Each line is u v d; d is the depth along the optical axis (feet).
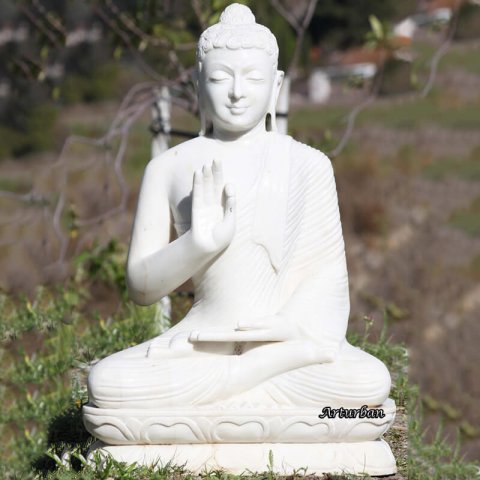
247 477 44.57
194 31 88.74
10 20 132.36
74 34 139.23
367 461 45.85
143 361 46.24
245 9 49.62
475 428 83.66
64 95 145.89
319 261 49.11
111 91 146.82
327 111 169.78
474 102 163.22
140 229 48.75
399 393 58.70
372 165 137.18
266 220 47.93
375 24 81.61
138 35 77.00
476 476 62.69
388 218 128.47
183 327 48.42
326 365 46.70
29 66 85.20
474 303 110.01
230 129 48.78
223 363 46.24
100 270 79.05
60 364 68.54
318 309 47.96
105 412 45.39
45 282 84.58
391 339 73.15
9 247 101.60
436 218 128.36
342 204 131.34
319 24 177.47
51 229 103.19
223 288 47.93
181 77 73.51
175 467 45.06
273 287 48.29
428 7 172.04
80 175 117.29
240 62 48.16
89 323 74.90
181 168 48.83
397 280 115.34
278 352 46.52
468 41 170.19
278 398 46.29
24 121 144.05
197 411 45.39
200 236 46.42
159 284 47.83
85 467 45.29
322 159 49.85
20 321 74.69
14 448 64.18
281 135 50.19
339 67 175.32
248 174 48.26
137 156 138.82
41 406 66.39
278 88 50.55
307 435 45.75
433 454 63.72
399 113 162.40
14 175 137.08
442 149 149.48
